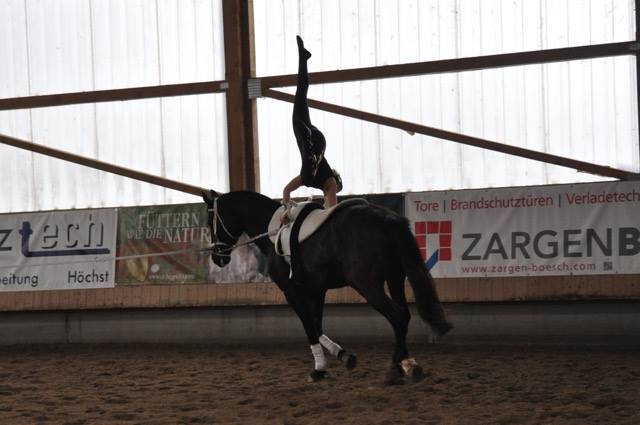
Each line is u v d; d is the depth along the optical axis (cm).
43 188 1175
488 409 551
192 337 1055
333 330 1002
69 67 1159
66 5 1159
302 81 652
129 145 1146
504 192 933
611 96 980
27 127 1177
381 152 1064
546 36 995
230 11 1088
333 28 1073
